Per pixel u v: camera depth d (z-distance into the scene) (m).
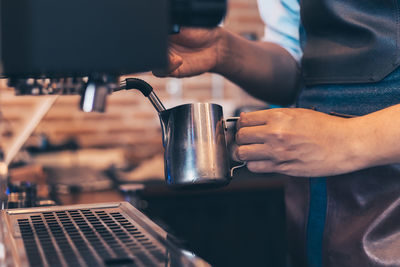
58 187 1.66
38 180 1.46
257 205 2.00
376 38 0.89
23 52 0.49
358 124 0.78
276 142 0.78
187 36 0.97
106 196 1.59
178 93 4.64
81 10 0.50
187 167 0.74
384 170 0.87
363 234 0.86
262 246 2.00
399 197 0.85
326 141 0.77
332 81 0.96
